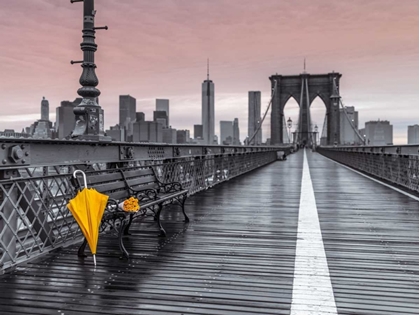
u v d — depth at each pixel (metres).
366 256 4.60
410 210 7.89
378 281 3.77
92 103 7.00
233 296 3.40
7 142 3.98
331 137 98.88
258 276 3.90
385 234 5.75
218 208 8.07
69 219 5.07
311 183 13.56
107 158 6.06
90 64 7.11
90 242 4.20
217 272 4.02
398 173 13.01
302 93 104.00
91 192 4.32
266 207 8.22
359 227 6.24
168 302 3.27
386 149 14.79
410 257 4.56
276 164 28.20
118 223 6.05
